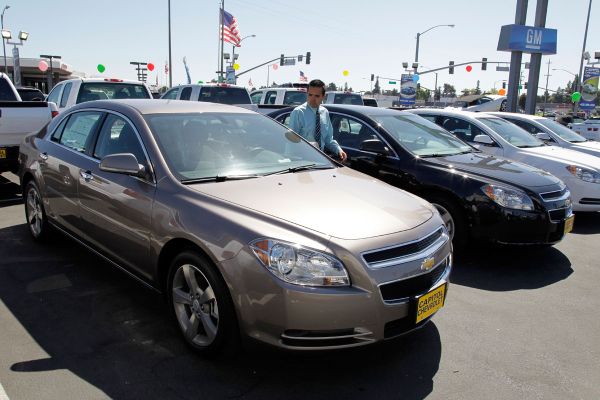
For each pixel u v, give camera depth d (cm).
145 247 343
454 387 297
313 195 331
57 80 5219
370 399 282
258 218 292
